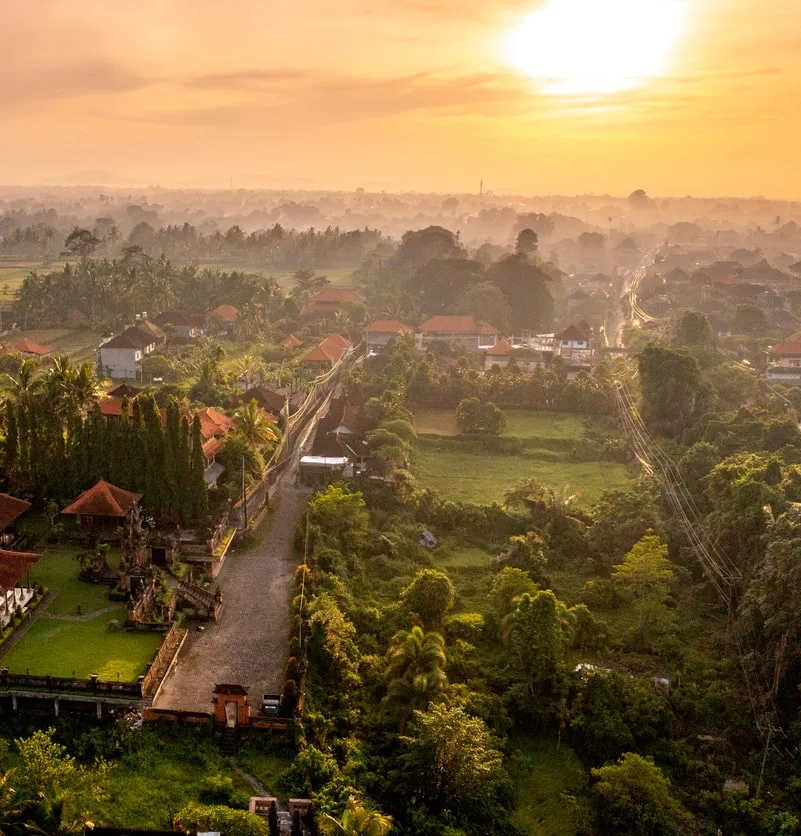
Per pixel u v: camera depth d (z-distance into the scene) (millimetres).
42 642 59812
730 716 61938
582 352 178750
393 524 90938
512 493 98000
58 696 53375
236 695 53375
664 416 130250
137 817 46031
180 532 77250
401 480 97688
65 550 74750
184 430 78500
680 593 81750
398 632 63344
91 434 80625
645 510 90938
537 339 190375
